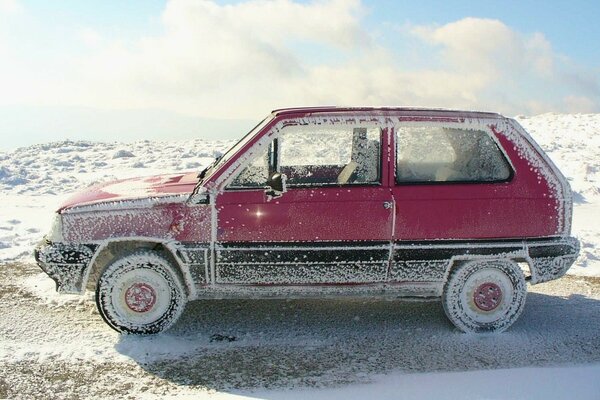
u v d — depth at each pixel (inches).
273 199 191.3
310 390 164.7
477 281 203.5
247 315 219.3
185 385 167.6
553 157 605.0
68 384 167.3
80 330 203.6
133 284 194.9
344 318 218.2
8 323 208.2
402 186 195.6
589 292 253.1
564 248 202.1
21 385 166.4
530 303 238.2
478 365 181.9
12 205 398.6
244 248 191.8
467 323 204.8
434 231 195.5
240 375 173.8
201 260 192.5
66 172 533.3
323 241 193.0
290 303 232.1
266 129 195.3
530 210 198.7
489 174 200.8
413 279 199.5
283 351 190.2
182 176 234.7
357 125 195.6
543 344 198.1
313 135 200.5
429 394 162.4
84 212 192.1
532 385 167.3
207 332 203.5
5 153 647.1
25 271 266.1
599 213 404.2
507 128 201.0
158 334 198.2
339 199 192.4
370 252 194.2
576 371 176.2
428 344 196.7
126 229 191.8
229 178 192.2
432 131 198.5
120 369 176.7
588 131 751.7
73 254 191.5
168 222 191.3
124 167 558.6
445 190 196.4
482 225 197.2
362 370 177.8
